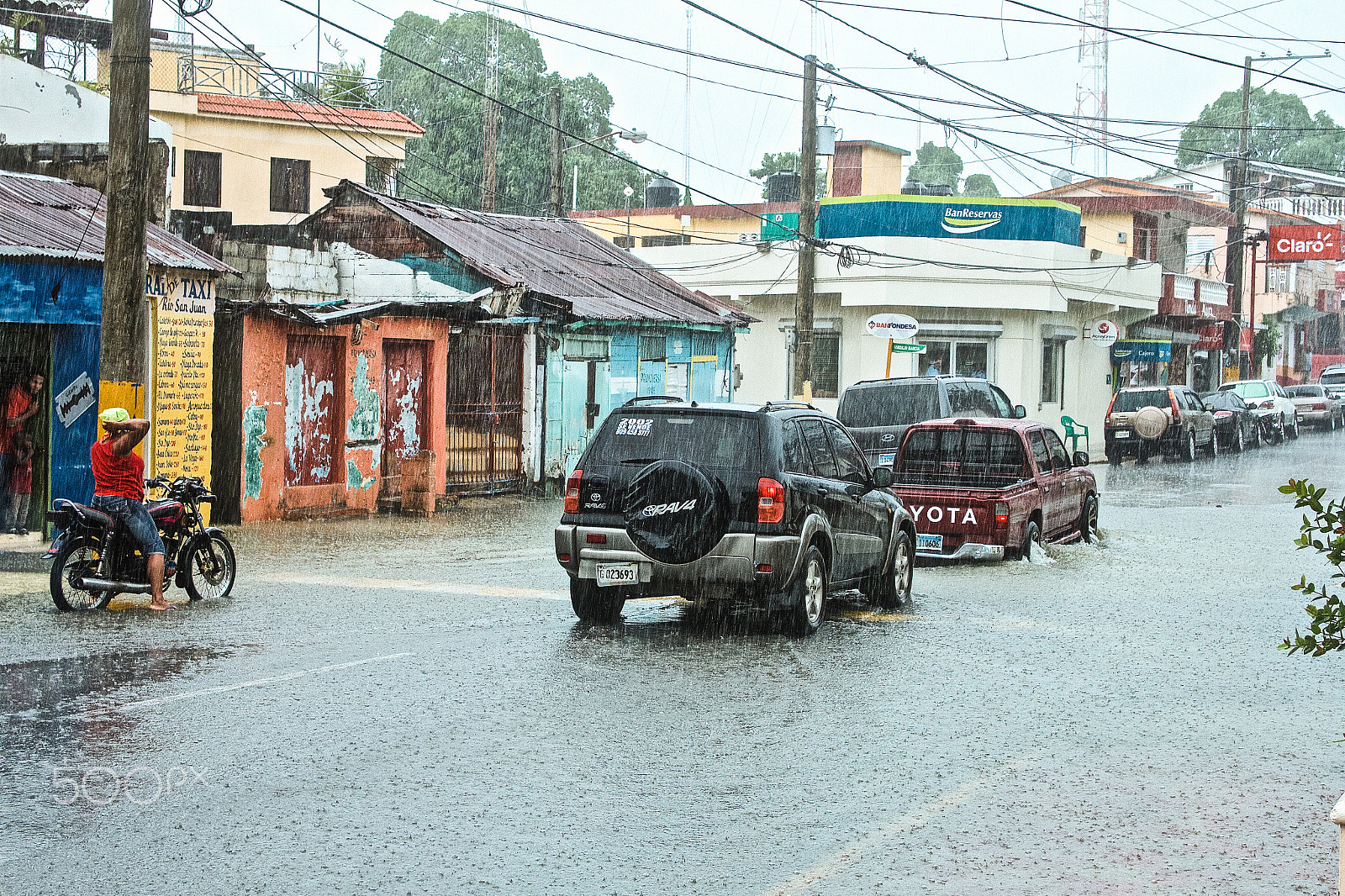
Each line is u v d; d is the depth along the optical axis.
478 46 62.25
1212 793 6.24
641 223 50.91
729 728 7.32
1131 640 10.28
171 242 16.80
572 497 10.23
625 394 25.91
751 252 37.50
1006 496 14.52
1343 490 24.95
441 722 7.32
